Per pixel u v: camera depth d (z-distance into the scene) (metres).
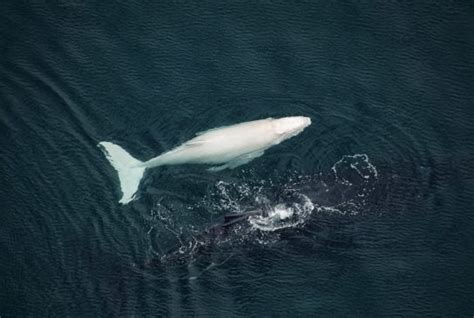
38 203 55.75
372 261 51.84
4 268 52.31
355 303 49.81
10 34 65.94
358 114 60.38
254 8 68.06
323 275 51.12
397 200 55.00
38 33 66.12
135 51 65.12
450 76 63.03
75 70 63.88
